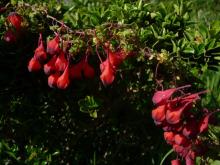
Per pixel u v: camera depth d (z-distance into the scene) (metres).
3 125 0.78
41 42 0.64
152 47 0.68
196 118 0.57
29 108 0.78
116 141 0.78
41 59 0.63
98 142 0.79
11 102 0.77
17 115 0.78
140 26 0.73
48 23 0.70
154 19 0.74
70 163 0.79
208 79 0.88
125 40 0.63
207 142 0.61
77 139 0.78
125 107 0.73
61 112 0.77
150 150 0.78
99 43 0.63
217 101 0.84
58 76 0.63
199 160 0.74
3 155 0.76
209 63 0.70
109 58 0.61
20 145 0.79
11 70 0.74
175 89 0.57
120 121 0.75
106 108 0.72
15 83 0.76
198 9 1.35
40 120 0.78
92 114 0.72
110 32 0.64
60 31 0.65
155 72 0.64
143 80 0.68
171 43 0.70
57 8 0.74
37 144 0.79
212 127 0.69
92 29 0.66
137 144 0.78
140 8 0.74
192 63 0.70
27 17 0.69
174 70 0.63
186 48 0.69
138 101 0.71
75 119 0.77
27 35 0.71
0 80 0.75
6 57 0.73
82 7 0.83
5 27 0.71
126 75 0.68
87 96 0.72
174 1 1.31
